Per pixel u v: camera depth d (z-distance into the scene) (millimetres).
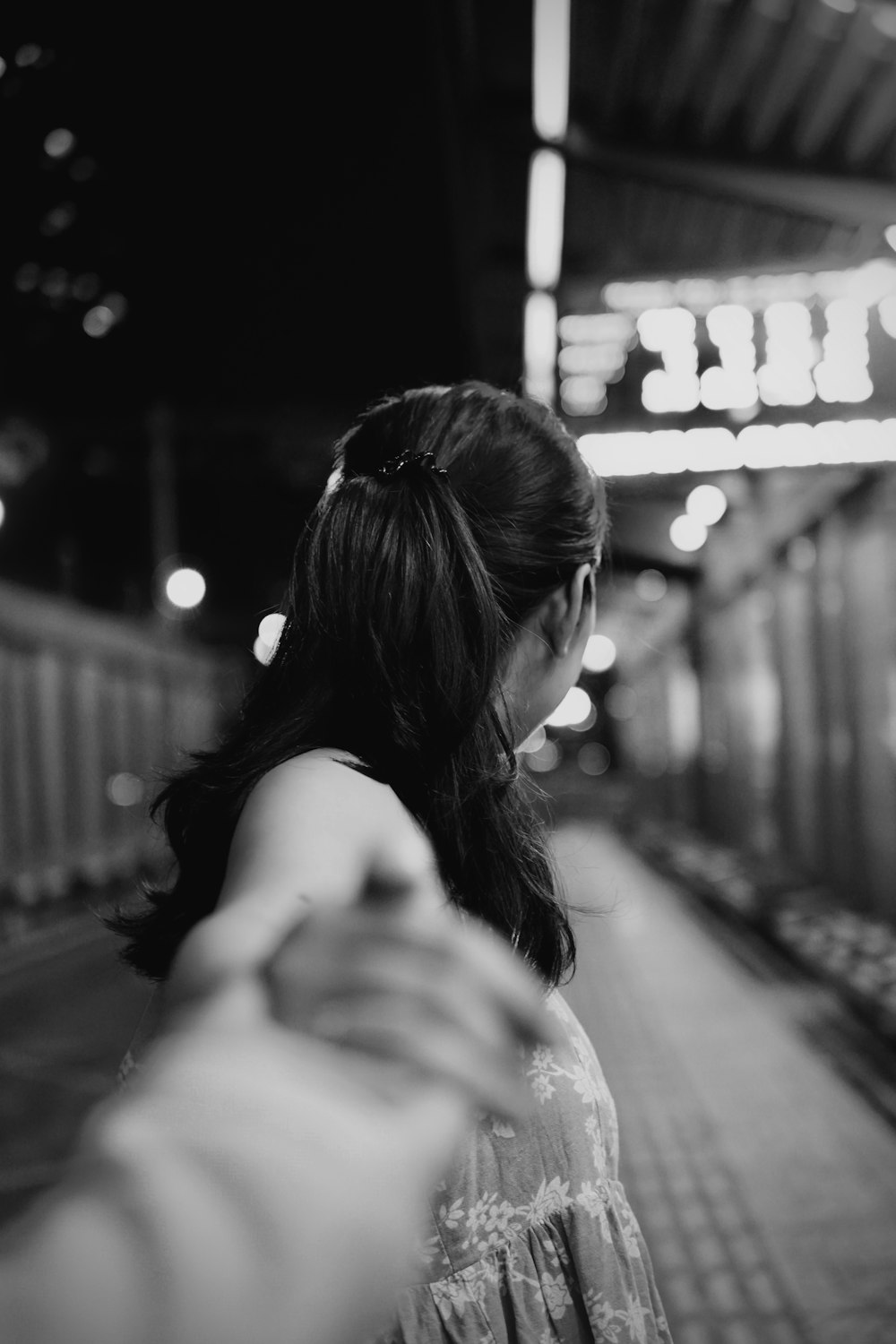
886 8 4035
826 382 6723
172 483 16562
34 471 16297
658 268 6746
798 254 6602
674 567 16844
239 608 21562
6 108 9609
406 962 281
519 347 6898
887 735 8883
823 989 8242
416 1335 849
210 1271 206
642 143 5223
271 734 878
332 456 1177
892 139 5020
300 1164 227
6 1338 193
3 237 11344
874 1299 3752
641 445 6926
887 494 8477
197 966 295
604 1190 936
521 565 1064
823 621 10305
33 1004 8953
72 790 13695
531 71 4559
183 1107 236
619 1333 893
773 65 4648
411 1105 253
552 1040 285
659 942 11930
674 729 23312
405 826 624
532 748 1184
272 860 550
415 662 862
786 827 12539
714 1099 6238
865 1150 5281
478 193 5395
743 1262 4137
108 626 14781
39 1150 5113
